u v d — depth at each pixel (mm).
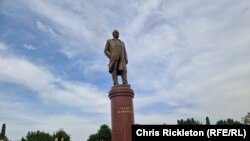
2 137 106500
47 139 96625
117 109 20203
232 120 76375
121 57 22203
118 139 19531
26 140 98000
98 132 98312
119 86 20812
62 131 97875
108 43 22844
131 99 20750
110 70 22219
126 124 19781
